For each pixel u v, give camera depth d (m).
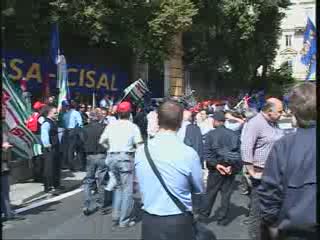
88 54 26.72
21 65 21.89
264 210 3.28
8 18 20.61
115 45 27.00
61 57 19.08
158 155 4.02
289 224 3.15
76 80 25.83
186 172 3.98
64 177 13.81
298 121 3.24
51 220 8.88
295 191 3.14
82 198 11.05
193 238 4.13
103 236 7.77
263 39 40.38
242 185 10.99
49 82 22.78
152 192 4.02
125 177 8.38
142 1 24.33
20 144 12.02
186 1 25.62
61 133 14.96
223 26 36.47
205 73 40.41
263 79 44.59
